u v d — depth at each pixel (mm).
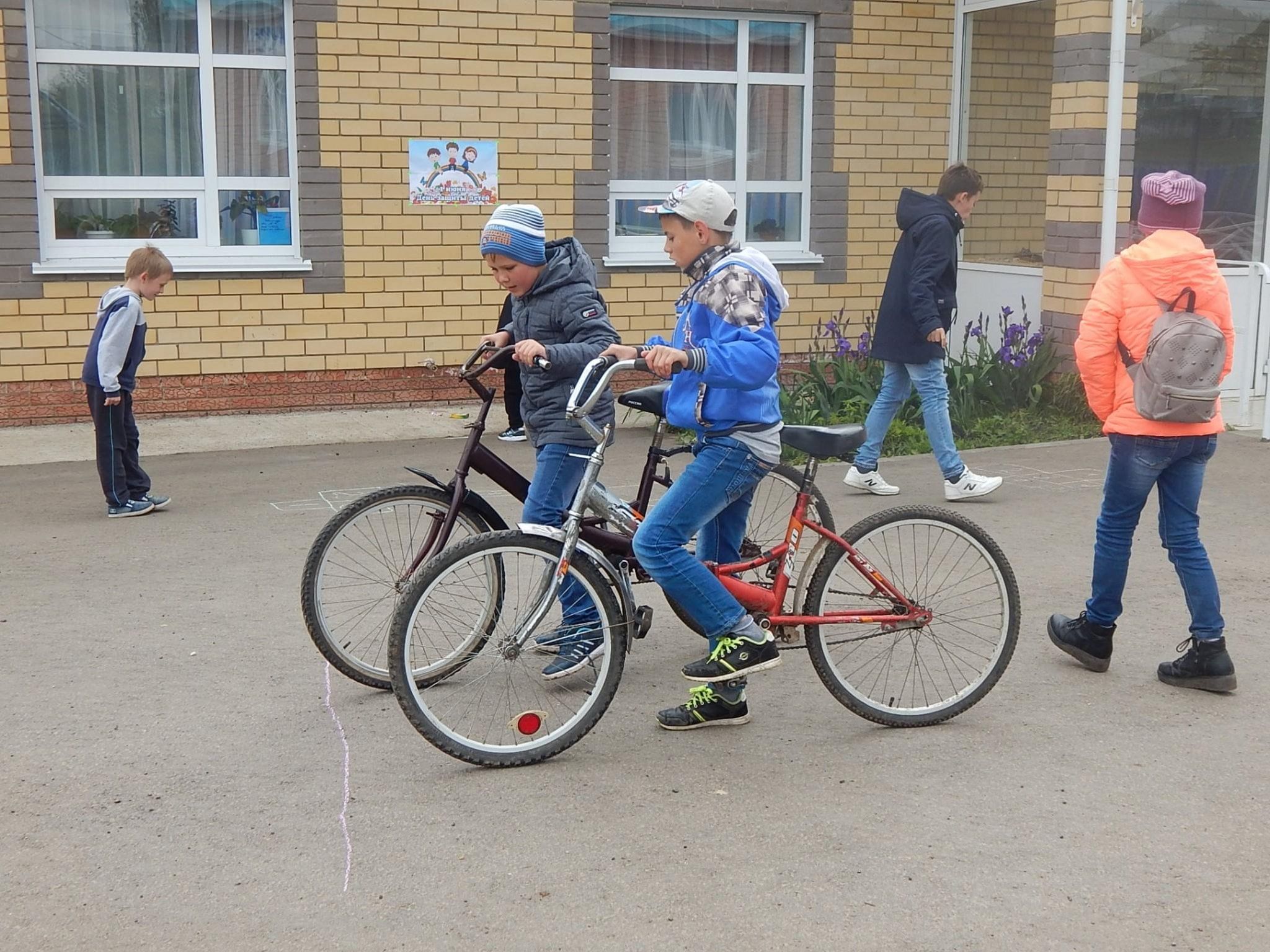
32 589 6383
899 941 3377
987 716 4879
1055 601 6164
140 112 10320
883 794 4230
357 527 5035
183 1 10281
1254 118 11188
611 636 4496
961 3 11938
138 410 10367
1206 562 5066
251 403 10602
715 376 4227
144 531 7488
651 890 3633
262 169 10617
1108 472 5133
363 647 5293
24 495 8336
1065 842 3900
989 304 11898
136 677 5242
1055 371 10984
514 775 4371
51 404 10086
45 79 10062
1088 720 4828
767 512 5402
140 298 7812
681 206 4402
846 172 11961
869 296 12211
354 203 10594
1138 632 5758
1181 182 4949
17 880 3684
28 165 9797
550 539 4457
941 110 12133
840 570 4727
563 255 5016
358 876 3711
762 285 4375
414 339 10914
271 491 8422
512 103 10883
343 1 10352
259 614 6020
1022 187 11539
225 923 3469
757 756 4527
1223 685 5059
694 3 11383
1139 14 10469
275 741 4641
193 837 3934
